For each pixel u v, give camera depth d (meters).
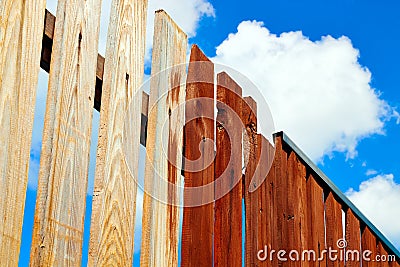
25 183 1.58
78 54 1.81
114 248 1.88
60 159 1.70
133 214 1.97
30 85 1.63
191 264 2.27
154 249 2.06
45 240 1.62
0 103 1.55
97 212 1.81
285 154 3.20
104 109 1.90
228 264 2.54
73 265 1.70
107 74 1.93
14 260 1.53
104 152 1.86
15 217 1.54
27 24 1.65
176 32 2.33
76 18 1.82
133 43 2.07
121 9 2.04
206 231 2.39
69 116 1.75
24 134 1.60
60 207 1.68
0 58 1.57
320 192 3.53
